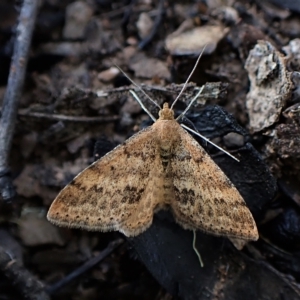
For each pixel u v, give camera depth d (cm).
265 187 8
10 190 8
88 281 9
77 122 9
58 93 10
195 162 8
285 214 9
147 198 8
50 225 9
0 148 9
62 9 10
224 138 9
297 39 9
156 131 8
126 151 8
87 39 10
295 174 9
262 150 9
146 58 10
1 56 10
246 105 9
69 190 8
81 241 9
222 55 9
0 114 9
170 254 8
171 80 9
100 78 10
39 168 9
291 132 9
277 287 8
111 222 8
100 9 10
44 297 8
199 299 8
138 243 8
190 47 9
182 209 8
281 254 9
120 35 10
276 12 10
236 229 8
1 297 9
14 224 9
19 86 9
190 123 9
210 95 9
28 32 9
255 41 9
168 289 8
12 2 10
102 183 8
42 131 9
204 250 9
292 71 9
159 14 10
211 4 10
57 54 10
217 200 8
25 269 9
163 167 8
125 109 9
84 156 9
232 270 8
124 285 9
